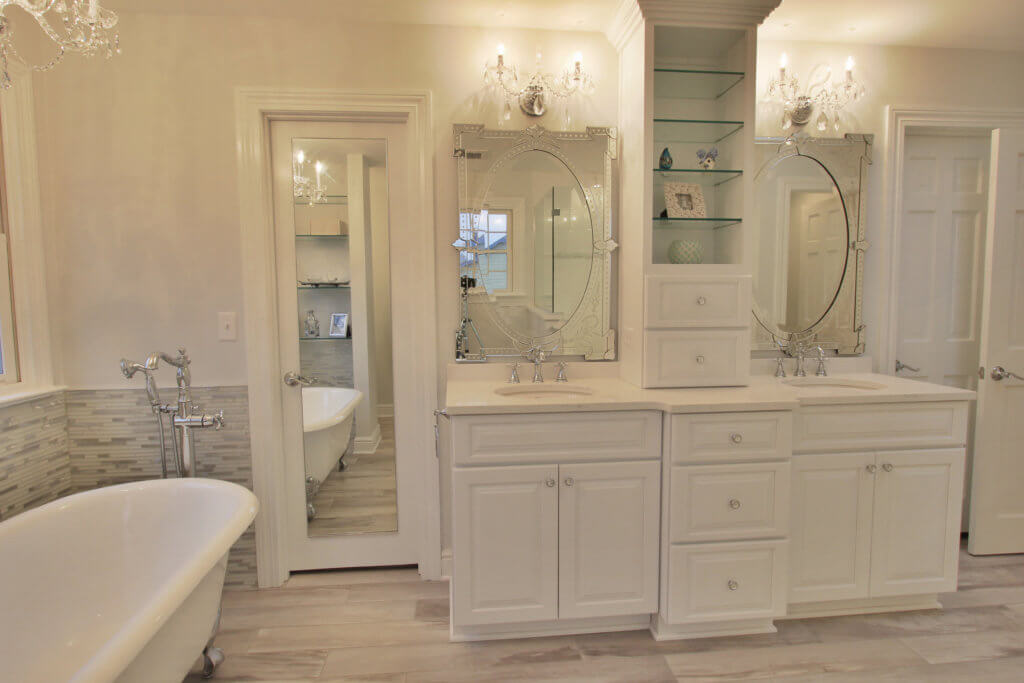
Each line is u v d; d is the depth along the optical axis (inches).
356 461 89.2
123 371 72.6
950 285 95.3
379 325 87.6
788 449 69.4
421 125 82.4
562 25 82.9
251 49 80.1
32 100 76.3
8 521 60.1
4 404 68.7
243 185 80.5
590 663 66.6
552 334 86.8
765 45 88.0
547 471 67.9
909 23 82.7
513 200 84.4
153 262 81.3
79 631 63.4
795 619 75.4
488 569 68.4
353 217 86.1
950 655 67.6
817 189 89.7
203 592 57.9
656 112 84.8
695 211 81.4
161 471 83.4
